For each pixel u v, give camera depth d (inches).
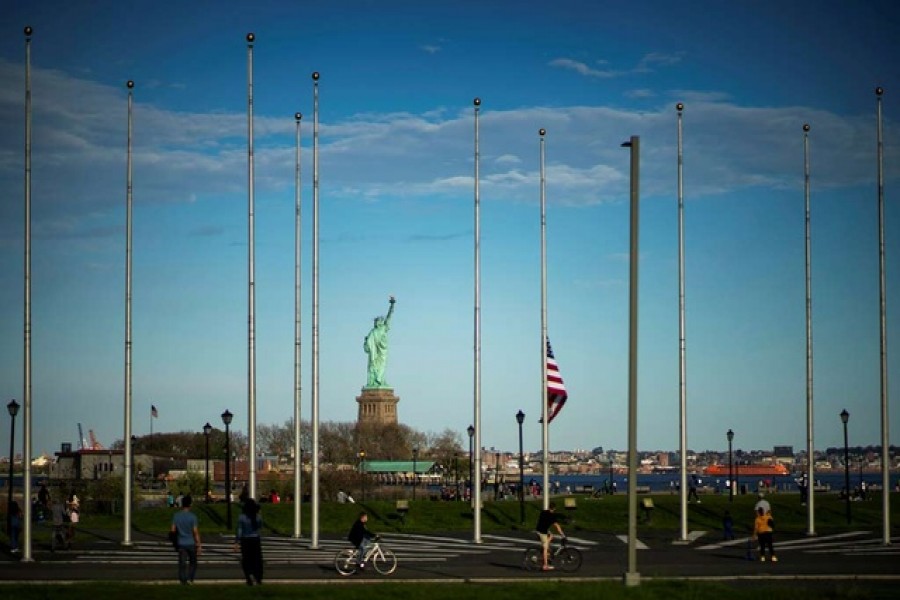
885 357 3486.7
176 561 2849.4
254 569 2175.2
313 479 3334.2
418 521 4229.8
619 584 2220.7
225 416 3993.6
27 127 3038.9
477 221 3607.3
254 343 3373.5
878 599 2052.2
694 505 4653.1
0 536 3563.0
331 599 2004.2
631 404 2233.0
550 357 3654.0
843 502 4904.0
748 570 2647.6
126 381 3321.9
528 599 2020.2
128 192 3299.7
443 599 2018.9
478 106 3602.4
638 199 2247.8
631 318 2240.4
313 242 3489.2
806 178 3762.3
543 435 3631.9
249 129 3393.2
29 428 2938.0
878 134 3513.8
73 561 2864.2
